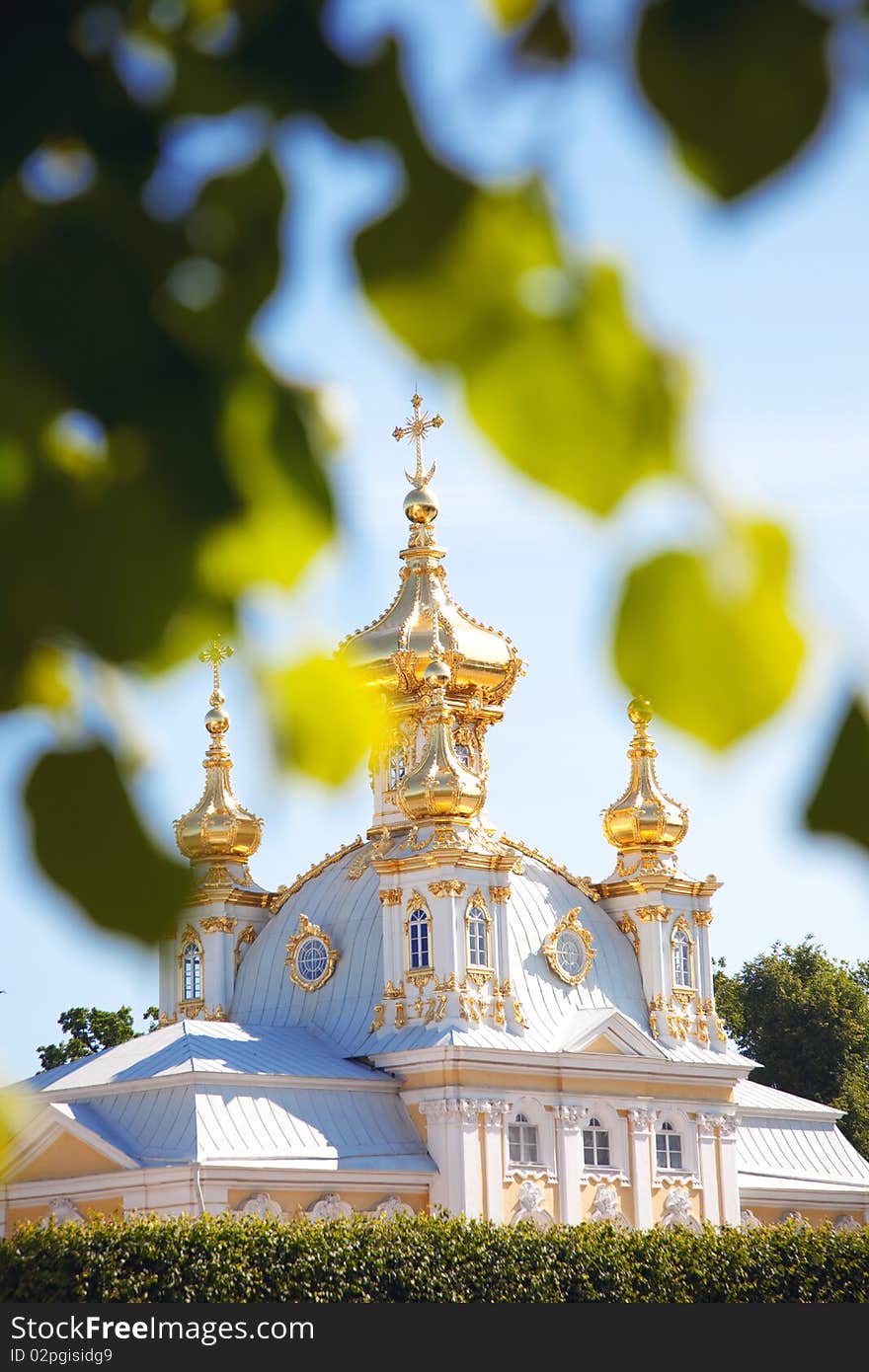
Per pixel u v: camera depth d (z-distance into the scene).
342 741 3.32
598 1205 76.25
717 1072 82.81
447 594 91.38
